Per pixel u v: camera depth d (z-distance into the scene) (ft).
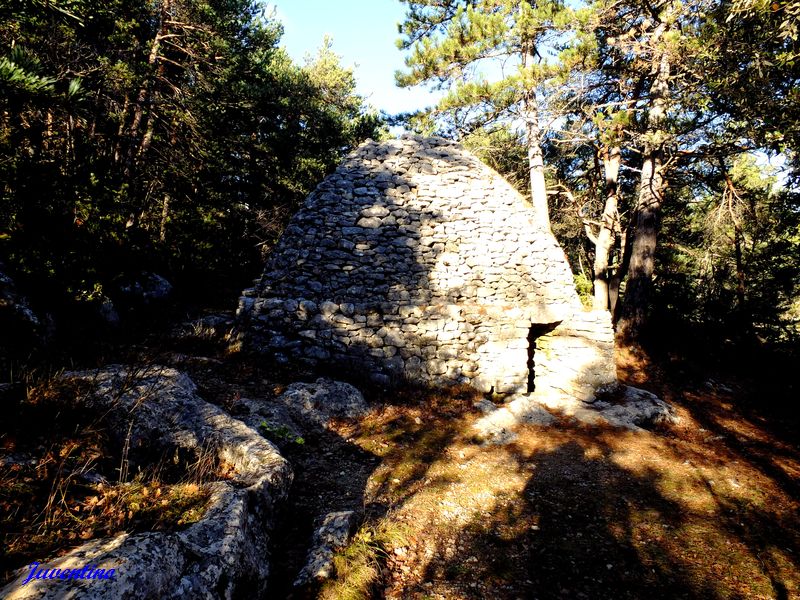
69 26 28.25
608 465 24.04
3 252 19.53
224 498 11.44
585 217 53.16
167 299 33.86
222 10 55.42
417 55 45.37
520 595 13.48
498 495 19.76
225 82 44.80
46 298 21.30
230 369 26.68
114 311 26.91
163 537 9.06
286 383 26.81
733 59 29.94
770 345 43.19
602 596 13.73
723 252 47.11
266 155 57.67
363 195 34.53
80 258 23.47
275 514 13.65
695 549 16.57
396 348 31.14
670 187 52.31
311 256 32.76
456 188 35.53
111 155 33.99
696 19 37.40
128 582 7.56
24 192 20.53
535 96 45.47
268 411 22.00
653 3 39.88
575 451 25.49
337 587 12.00
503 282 34.01
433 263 33.45
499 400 31.32
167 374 18.35
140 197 36.37
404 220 34.06
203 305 37.76
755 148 34.45
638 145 41.16
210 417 16.35
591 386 32.83
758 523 18.66
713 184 44.45
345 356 30.60
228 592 9.59
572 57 38.52
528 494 20.13
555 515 18.52
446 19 50.21
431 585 13.48
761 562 15.81
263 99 55.21
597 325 33.86
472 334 32.07
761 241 46.52
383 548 14.58
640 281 44.01
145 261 31.91
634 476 22.95
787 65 27.17
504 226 35.14
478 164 36.65
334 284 32.22
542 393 33.19
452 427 26.61
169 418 15.62
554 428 28.50
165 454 13.76
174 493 11.22
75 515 9.49
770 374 39.11
